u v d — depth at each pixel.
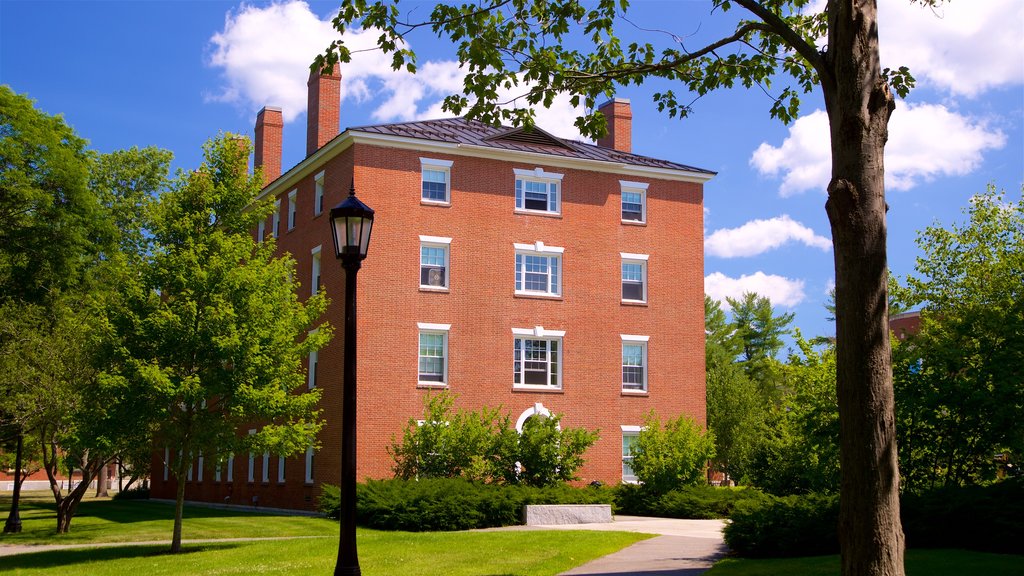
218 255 23.98
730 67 15.65
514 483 32.06
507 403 36.38
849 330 10.47
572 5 14.70
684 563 17.59
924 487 18.44
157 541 26.14
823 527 17.41
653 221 40.16
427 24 14.48
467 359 35.97
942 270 30.59
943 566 14.32
